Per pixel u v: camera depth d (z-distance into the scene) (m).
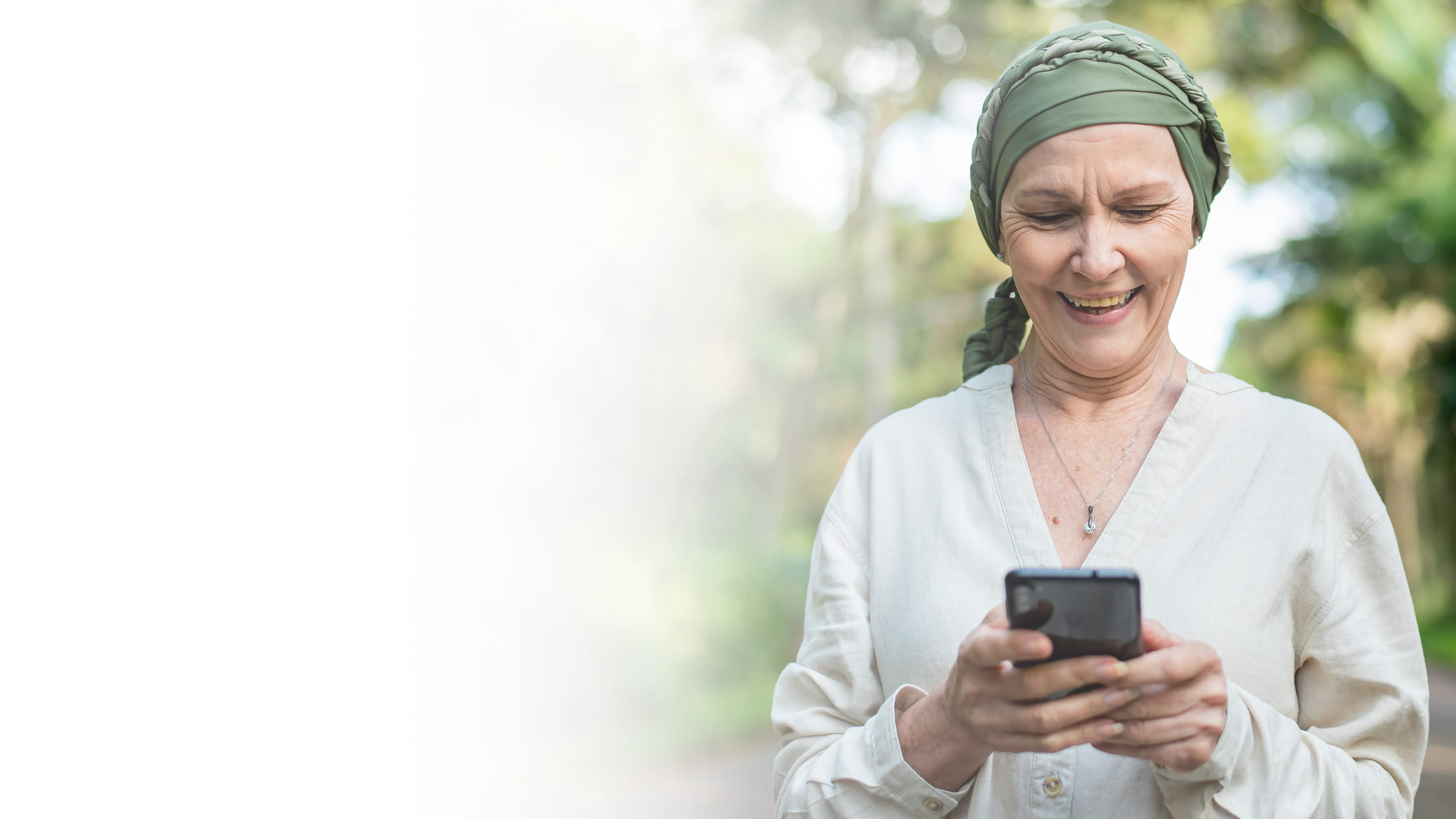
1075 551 1.48
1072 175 1.40
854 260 16.81
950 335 25.77
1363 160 20.47
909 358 27.53
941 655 1.47
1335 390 30.88
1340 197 21.52
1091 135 1.39
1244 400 1.50
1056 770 1.40
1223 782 1.27
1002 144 1.46
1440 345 24.38
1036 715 1.17
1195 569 1.41
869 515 1.63
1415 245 21.52
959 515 1.53
